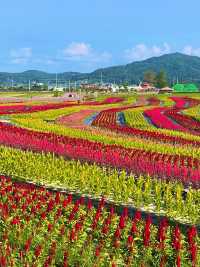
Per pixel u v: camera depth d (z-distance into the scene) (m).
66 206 17.36
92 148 30.94
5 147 31.11
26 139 33.41
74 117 67.00
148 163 26.06
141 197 20.73
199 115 72.88
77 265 12.80
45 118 62.81
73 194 21.95
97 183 22.08
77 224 14.60
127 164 26.33
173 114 72.31
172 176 24.59
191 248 13.45
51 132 43.78
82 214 16.75
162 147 36.06
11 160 26.05
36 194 18.45
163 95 189.12
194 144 41.03
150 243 14.20
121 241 14.75
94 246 14.19
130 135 45.47
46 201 18.27
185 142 41.91
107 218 15.70
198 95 185.88
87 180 22.88
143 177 25.38
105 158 27.44
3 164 26.09
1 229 14.98
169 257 13.60
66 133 42.88
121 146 33.97
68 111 77.06
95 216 15.70
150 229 15.34
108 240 14.50
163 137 43.22
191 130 54.22
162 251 13.56
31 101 119.56
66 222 16.06
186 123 60.25
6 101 115.56
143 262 13.19
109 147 31.89
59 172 24.02
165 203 20.41
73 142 33.97
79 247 13.79
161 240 13.88
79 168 24.89
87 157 28.28
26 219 15.30
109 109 85.50
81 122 59.75
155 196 21.09
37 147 31.56
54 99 139.88
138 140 40.09
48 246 13.59
